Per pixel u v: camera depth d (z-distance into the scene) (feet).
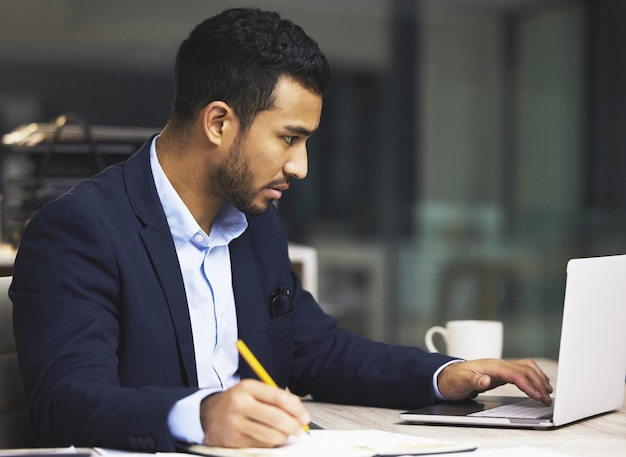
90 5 15.78
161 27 16.10
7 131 15.44
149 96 16.08
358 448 4.43
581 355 5.34
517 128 18.51
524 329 18.70
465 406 5.79
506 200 18.56
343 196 17.88
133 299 5.49
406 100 17.99
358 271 18.07
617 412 5.78
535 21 18.49
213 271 6.09
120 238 5.54
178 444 4.58
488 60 18.33
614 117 18.79
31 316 5.23
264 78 5.44
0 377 5.68
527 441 4.96
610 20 18.66
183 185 5.82
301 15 17.40
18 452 4.31
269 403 4.50
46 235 5.41
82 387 4.83
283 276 6.55
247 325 6.17
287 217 17.70
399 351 6.27
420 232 18.22
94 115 15.84
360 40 17.74
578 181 18.80
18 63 15.48
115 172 5.89
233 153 5.57
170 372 5.59
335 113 17.72
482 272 18.56
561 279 18.80
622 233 18.86
